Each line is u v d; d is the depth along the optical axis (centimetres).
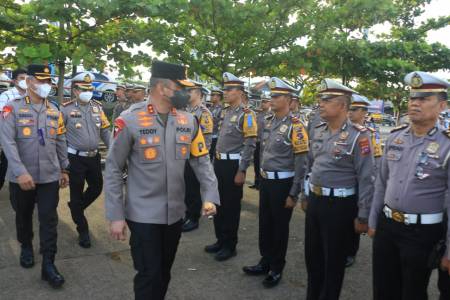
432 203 254
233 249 452
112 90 1355
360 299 367
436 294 381
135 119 270
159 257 274
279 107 383
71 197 475
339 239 315
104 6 590
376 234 283
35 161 378
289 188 381
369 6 729
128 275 397
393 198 267
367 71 791
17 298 346
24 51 612
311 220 327
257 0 728
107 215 267
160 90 272
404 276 266
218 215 460
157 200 273
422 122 258
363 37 837
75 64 631
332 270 317
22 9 612
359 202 302
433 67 832
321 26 747
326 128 327
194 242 500
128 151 272
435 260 250
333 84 311
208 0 685
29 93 389
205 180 293
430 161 254
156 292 270
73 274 395
